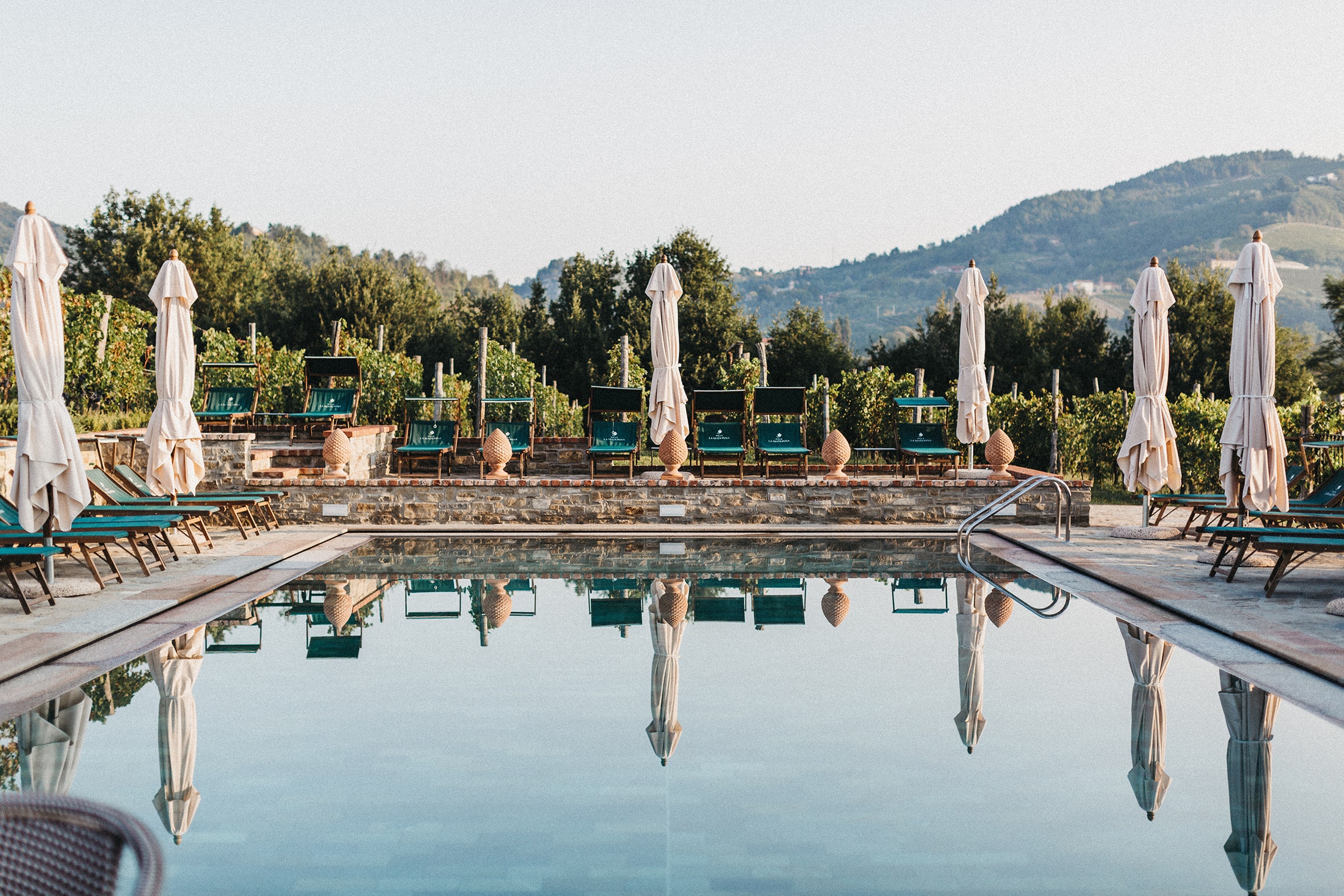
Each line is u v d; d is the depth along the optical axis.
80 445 11.32
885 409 18.80
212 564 9.33
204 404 15.49
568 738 4.60
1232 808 3.76
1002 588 8.42
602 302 40.34
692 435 17.89
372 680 5.59
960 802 3.82
